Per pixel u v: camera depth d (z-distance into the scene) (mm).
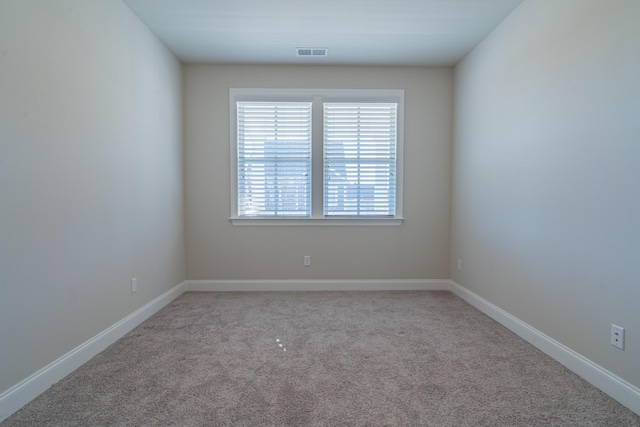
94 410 1610
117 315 2465
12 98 1595
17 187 1626
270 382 1873
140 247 2795
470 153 3355
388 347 2334
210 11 2668
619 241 1705
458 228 3646
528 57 2441
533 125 2383
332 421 1540
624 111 1673
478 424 1522
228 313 3035
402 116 3799
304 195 3850
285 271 3840
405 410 1623
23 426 1500
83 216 2092
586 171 1909
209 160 3770
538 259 2324
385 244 3863
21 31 1640
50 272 1830
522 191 2510
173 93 3457
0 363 1543
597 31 1830
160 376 1932
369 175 3861
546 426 1512
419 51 3387
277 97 3738
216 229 3807
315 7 2609
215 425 1508
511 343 2404
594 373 1844
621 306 1695
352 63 3684
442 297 3564
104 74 2309
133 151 2688
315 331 2619
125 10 2568
